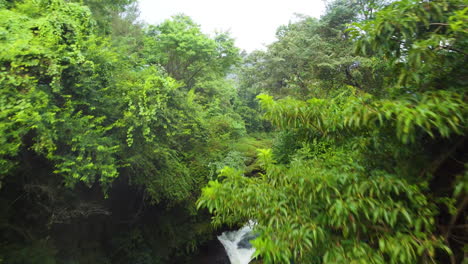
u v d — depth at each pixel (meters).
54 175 5.12
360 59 7.00
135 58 8.24
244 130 13.66
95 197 6.54
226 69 14.59
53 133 4.07
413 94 1.54
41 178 4.92
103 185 5.17
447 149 1.48
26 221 4.84
